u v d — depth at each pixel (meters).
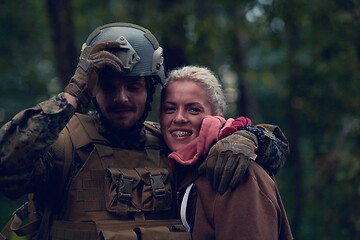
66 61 6.54
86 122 2.42
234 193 2.17
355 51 7.58
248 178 2.19
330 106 8.46
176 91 2.42
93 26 10.94
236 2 7.46
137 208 2.31
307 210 10.24
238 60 8.62
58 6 6.57
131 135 2.45
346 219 7.53
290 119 10.73
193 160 2.30
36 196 2.35
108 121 2.39
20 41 12.19
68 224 2.27
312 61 8.23
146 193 2.34
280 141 2.42
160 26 6.82
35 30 12.21
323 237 8.18
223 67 9.62
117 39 2.32
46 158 2.24
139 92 2.38
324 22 7.33
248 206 2.14
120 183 2.30
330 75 7.91
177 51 6.78
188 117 2.40
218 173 2.16
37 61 13.39
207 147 2.29
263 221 2.15
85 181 2.29
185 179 2.38
